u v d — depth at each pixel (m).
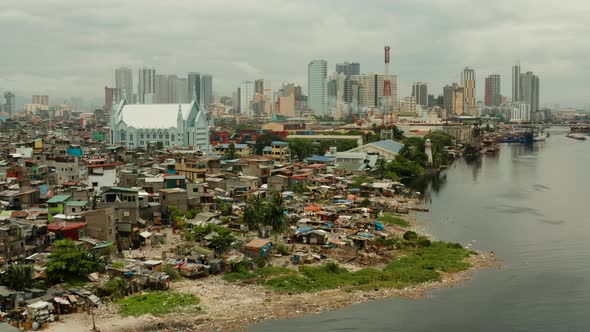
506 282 106.56
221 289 98.81
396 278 106.81
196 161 196.00
